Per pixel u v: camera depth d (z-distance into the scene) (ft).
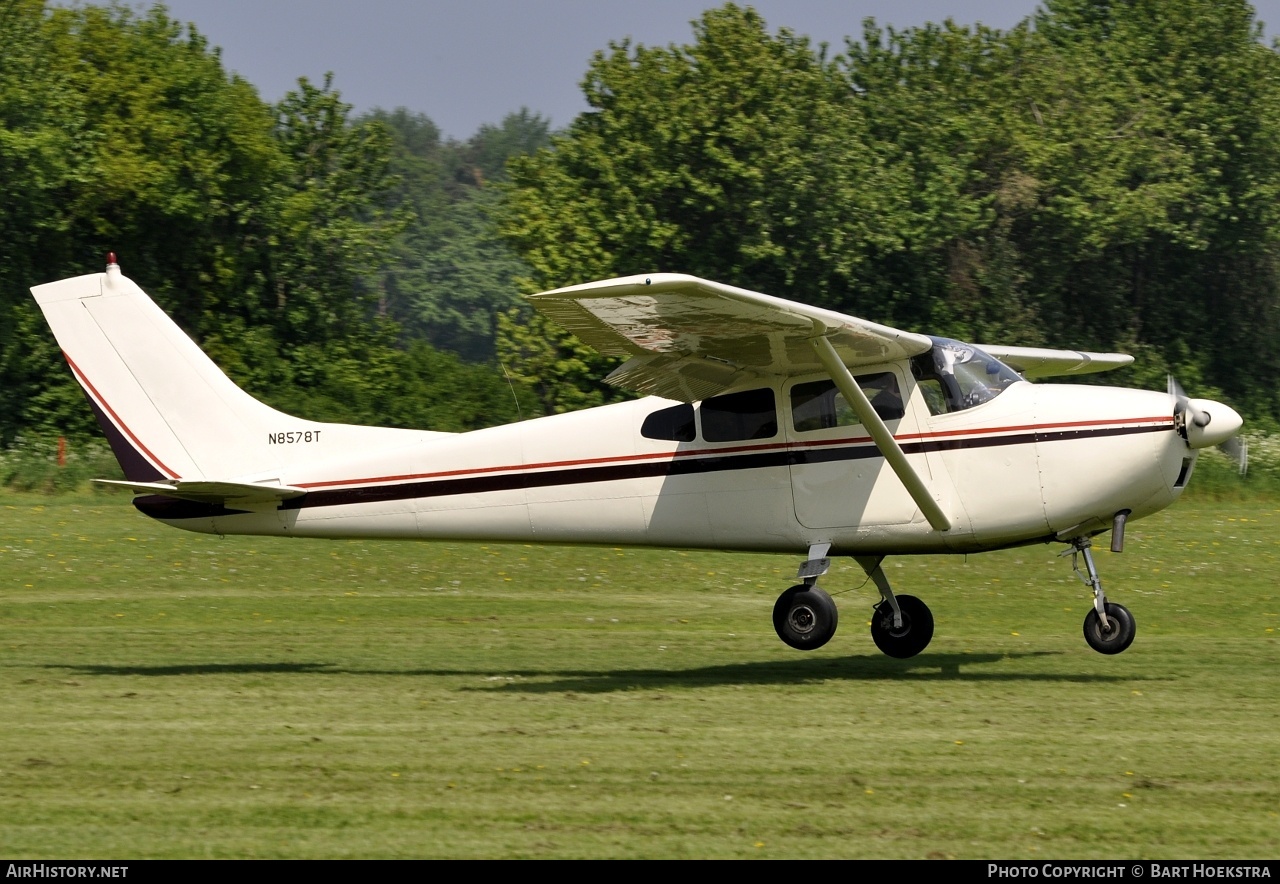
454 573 181.78
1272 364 426.92
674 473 115.75
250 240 406.41
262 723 88.89
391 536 123.24
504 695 100.83
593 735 84.28
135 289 124.26
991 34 436.76
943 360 110.32
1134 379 398.01
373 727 87.30
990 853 60.08
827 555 111.45
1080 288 425.28
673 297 92.27
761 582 177.47
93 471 288.51
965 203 388.78
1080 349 411.54
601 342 102.99
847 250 370.32
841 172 374.02
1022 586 169.58
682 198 371.97
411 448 122.42
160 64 388.98
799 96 380.37
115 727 87.51
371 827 64.18
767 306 94.89
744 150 368.07
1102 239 396.98
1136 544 196.44
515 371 368.89
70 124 362.53
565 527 119.24
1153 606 156.35
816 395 112.16
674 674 112.68
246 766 75.92
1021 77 430.20
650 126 375.04
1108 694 99.04
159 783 72.13
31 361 354.54
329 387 380.37
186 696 100.17
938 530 109.09
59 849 60.80
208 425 124.67
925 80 424.05
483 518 120.67
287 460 124.26
